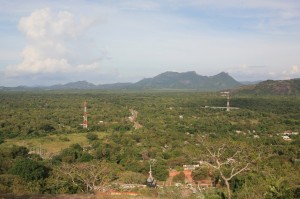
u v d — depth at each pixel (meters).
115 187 30.25
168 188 25.59
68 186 30.27
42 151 61.91
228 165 30.11
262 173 33.78
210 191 24.69
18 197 18.94
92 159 53.38
